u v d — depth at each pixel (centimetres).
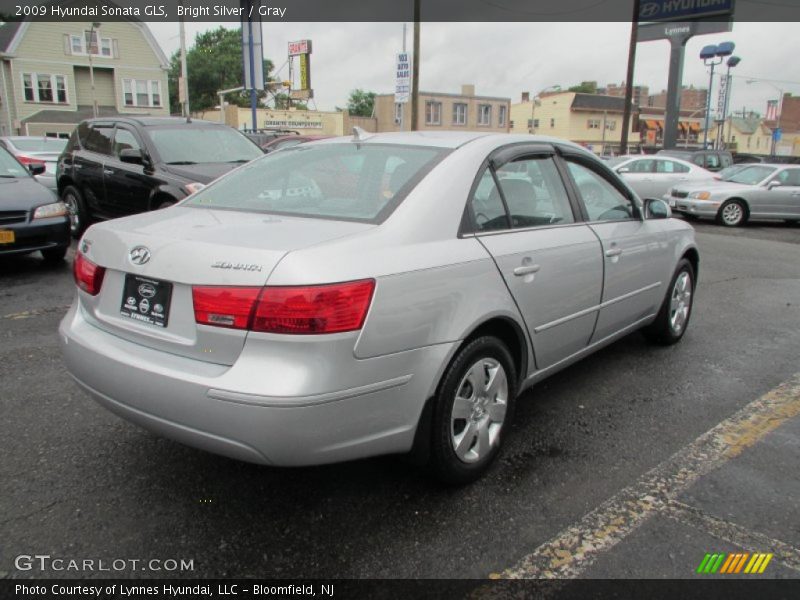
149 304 264
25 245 743
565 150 392
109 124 930
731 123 8794
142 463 325
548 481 314
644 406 407
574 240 362
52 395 405
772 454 345
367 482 310
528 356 338
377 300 246
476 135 353
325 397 235
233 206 327
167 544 262
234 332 236
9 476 310
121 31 4159
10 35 3953
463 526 277
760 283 809
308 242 251
